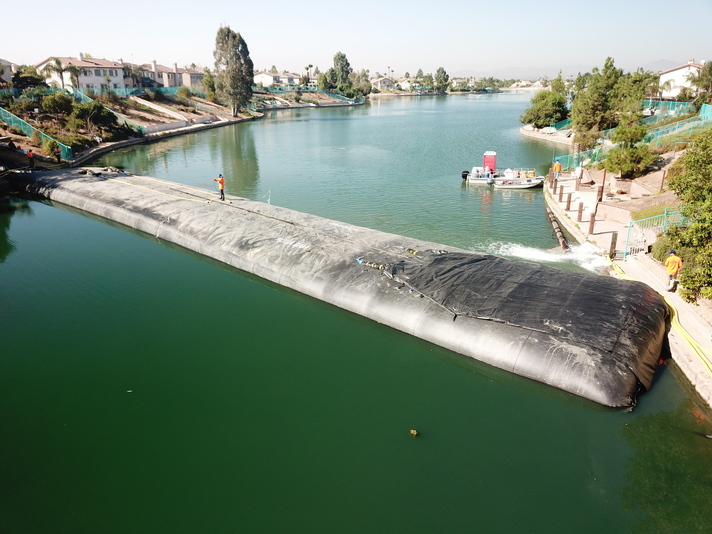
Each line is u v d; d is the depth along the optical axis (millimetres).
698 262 16250
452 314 17969
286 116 128500
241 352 18078
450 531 10969
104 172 43500
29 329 19766
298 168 54406
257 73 195750
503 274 19703
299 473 12633
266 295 22406
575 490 12023
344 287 20922
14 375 16844
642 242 24453
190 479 12516
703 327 16312
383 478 12461
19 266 25938
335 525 11133
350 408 15062
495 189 43094
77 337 19172
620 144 41438
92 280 24188
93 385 16312
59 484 12445
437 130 91062
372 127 97750
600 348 15242
